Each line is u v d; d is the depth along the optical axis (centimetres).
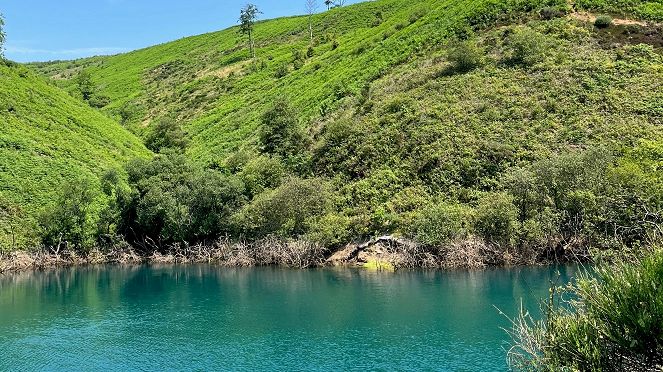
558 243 4069
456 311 2903
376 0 14438
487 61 6412
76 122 7919
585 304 1202
